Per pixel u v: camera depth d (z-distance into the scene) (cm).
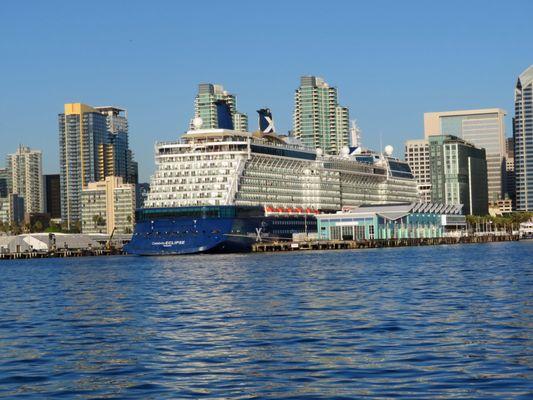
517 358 8088
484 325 10406
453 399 6575
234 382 7400
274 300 14338
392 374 7500
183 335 10244
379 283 17662
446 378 7288
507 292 14750
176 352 8981
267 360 8362
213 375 7706
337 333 10038
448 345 8925
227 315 12250
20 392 7162
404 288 16212
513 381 7100
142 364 8331
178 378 7612
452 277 19038
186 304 14112
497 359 8069
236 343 9481
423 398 6631
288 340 9600
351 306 13038
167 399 6844
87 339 10131
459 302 13238
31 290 18925
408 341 9256
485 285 16475
